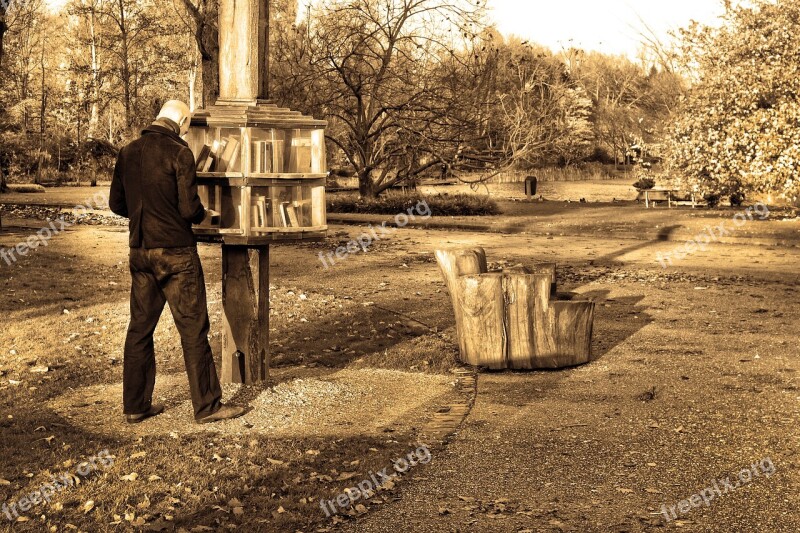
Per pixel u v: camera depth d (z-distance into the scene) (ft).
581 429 18.84
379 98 102.27
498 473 15.94
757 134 79.71
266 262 21.77
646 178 115.14
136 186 18.28
